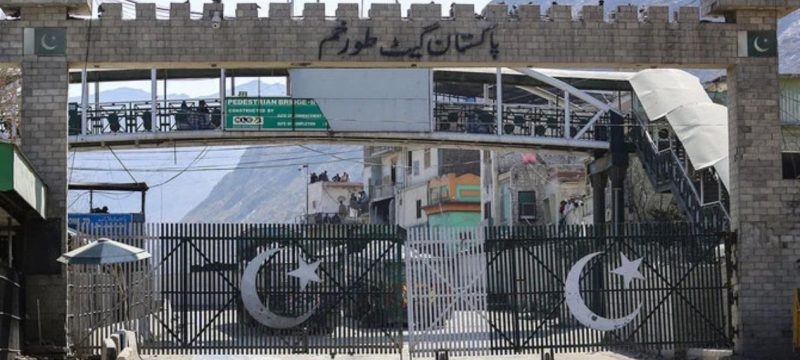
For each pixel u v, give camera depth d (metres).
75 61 24.42
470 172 82.19
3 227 24.12
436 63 25.42
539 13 25.70
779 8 26.02
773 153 25.89
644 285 24.89
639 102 44.06
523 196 71.56
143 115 45.16
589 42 25.70
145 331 23.77
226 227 24.12
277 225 24.27
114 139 44.47
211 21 24.83
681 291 25.14
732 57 26.00
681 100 39.41
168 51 24.72
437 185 81.69
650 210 50.31
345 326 24.20
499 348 24.16
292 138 44.81
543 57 25.56
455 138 45.22
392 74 44.84
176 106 45.06
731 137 26.30
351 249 24.42
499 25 25.56
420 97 45.00
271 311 24.03
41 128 24.17
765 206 25.73
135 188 47.28
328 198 94.38
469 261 24.31
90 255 22.09
